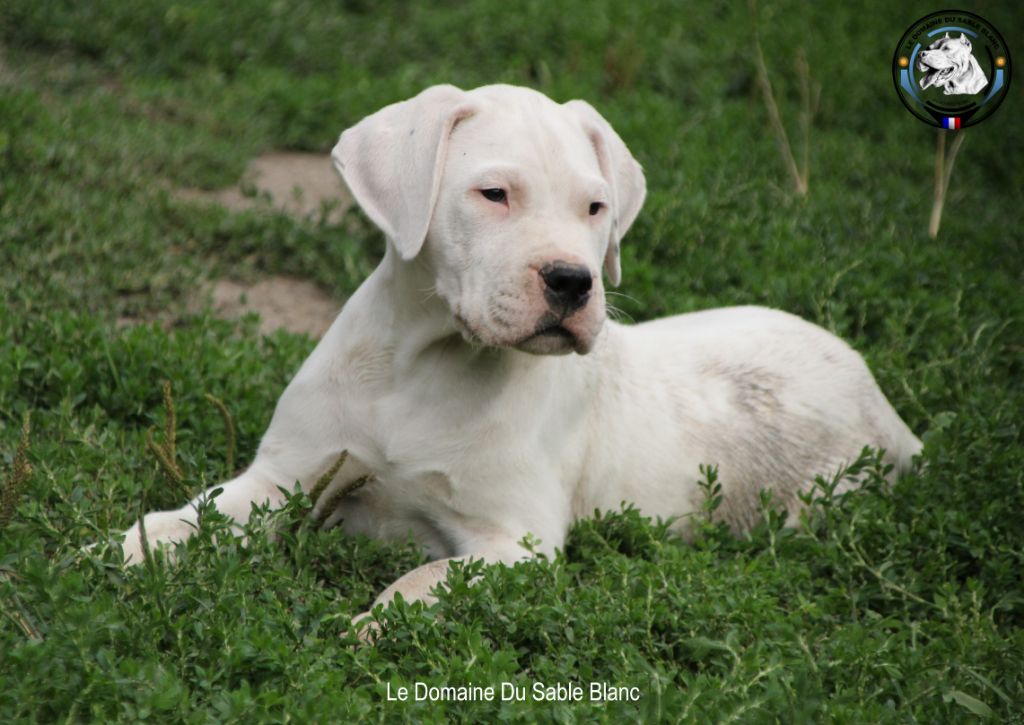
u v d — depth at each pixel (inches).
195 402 376.8
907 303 495.8
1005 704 272.8
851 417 400.5
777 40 842.8
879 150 727.7
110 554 262.7
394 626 264.1
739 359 393.1
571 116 315.6
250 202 599.2
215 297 508.1
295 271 541.0
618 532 339.9
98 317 424.8
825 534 362.9
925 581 330.6
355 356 326.3
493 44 796.6
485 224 291.9
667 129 676.7
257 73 716.7
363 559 308.3
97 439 345.4
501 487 321.7
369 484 328.8
